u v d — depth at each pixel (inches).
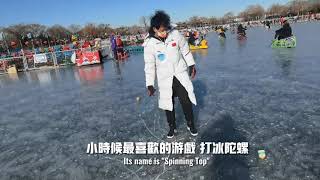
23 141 206.5
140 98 290.8
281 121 193.9
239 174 137.9
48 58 756.6
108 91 339.9
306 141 163.8
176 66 172.1
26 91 413.4
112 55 792.9
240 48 668.1
